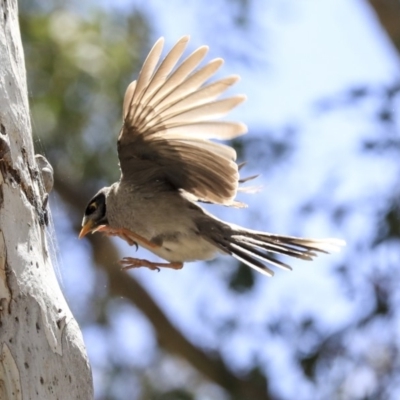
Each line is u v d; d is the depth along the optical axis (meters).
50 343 7.59
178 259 9.15
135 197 9.01
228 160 8.63
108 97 15.31
